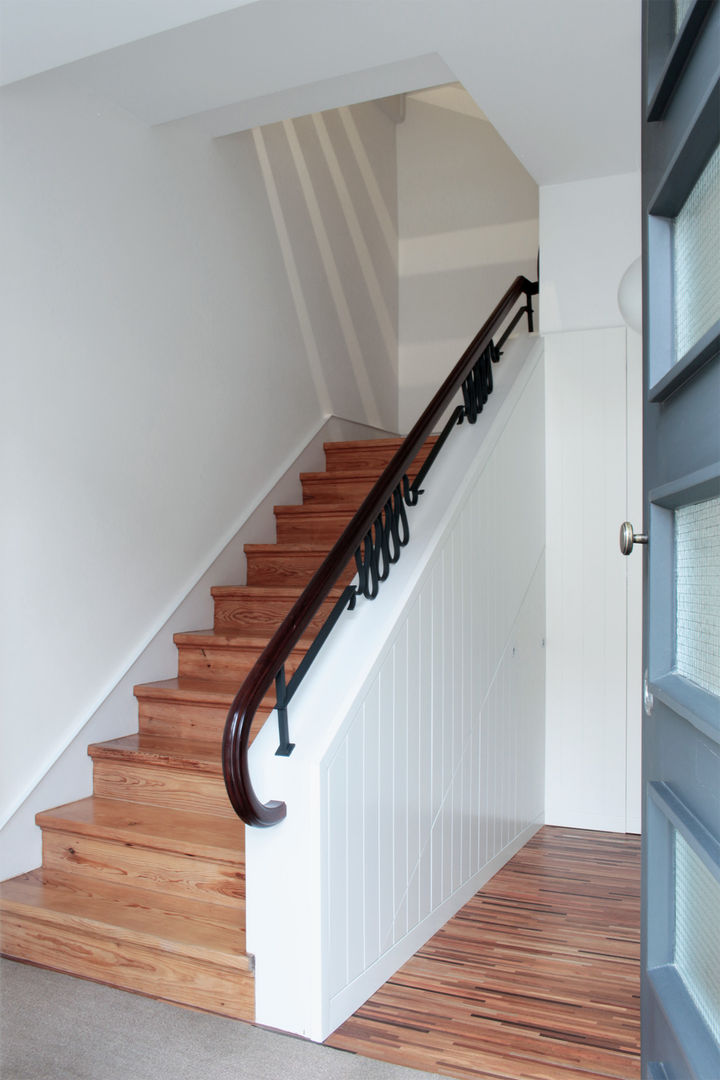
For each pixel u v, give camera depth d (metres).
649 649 1.54
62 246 3.38
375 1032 2.46
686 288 1.42
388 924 2.81
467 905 3.44
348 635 2.85
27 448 3.21
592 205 4.36
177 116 3.78
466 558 3.48
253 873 2.50
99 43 2.60
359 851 2.62
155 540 3.86
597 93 3.39
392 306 6.50
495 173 6.42
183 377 4.06
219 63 3.32
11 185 3.16
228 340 4.41
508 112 3.57
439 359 6.50
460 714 3.42
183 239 4.08
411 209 6.63
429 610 3.13
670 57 1.33
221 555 4.29
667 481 1.47
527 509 4.21
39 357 3.27
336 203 5.65
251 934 2.50
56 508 3.34
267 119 4.04
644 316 1.57
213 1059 2.31
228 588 4.15
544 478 4.47
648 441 1.59
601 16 2.87
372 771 2.71
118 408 3.65
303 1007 2.42
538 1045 2.38
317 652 2.71
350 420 5.70
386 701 2.81
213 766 3.17
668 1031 1.38
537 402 4.36
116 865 3.04
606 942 3.07
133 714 3.69
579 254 4.39
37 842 3.21
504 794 3.91
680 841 1.46
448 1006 2.61
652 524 1.51
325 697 2.63
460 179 6.51
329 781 2.46
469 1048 2.37
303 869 2.41
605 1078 2.22
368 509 2.84
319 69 3.37
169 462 3.96
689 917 1.41
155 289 3.88
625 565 4.34
